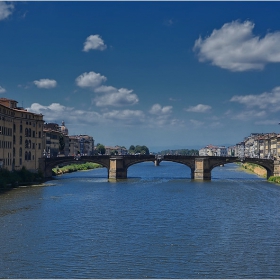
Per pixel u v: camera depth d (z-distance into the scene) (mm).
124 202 97438
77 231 66875
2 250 56312
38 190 119250
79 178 166750
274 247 58562
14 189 121000
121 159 166000
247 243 60438
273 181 153500
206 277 47531
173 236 64188
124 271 49156
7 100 143625
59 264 51250
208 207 90812
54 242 60312
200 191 121312
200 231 67562
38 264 51156
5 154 132250
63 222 73375
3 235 63906
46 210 84875
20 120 145000
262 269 49969
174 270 49500
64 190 120500
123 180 159250
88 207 89500
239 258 53750
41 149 158875
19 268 49812
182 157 168625
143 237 63438
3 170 128125
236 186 136000
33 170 152875
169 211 85438
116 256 54250
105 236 63812
